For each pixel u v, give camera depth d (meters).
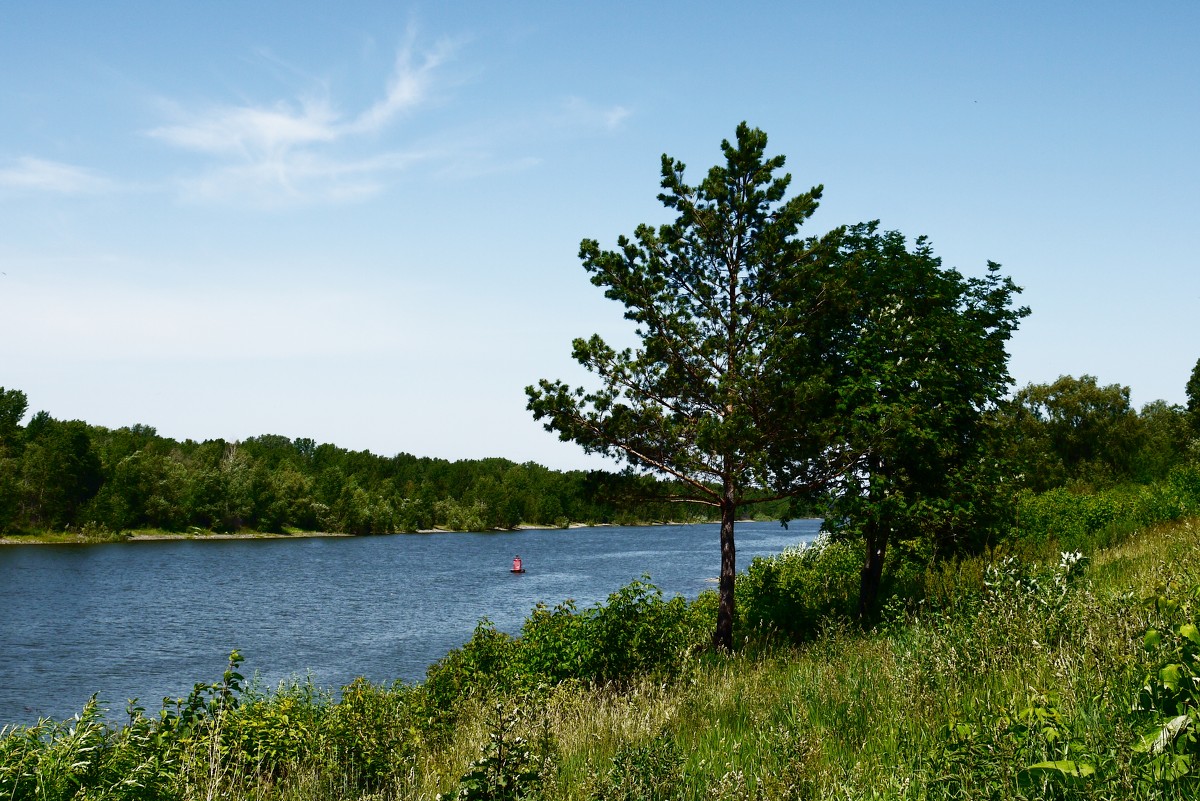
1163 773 3.70
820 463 17.17
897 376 17.25
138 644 32.25
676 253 17.59
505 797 5.70
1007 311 19.98
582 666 13.74
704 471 16.70
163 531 103.38
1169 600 5.69
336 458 155.62
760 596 20.88
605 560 77.50
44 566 65.75
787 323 16.66
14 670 27.45
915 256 19.34
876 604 19.30
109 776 6.96
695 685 9.93
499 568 69.06
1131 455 54.88
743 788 5.26
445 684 13.62
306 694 15.25
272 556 81.88
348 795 9.09
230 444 137.50
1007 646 7.41
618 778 5.68
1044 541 21.06
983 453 18.78
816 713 7.30
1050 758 4.22
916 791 4.66
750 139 17.39
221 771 9.03
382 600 46.69
